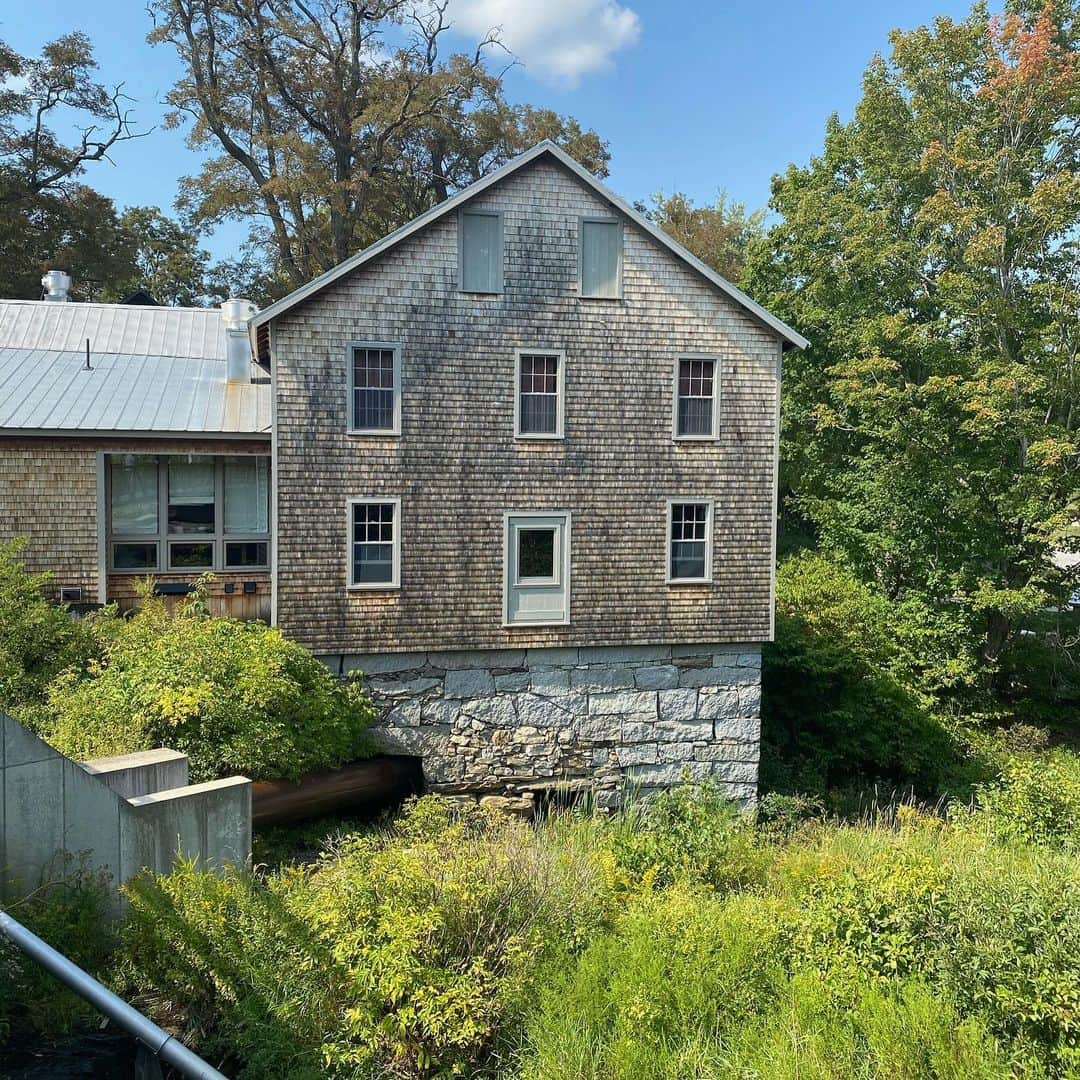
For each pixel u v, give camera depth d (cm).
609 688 1588
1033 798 1149
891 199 2530
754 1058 525
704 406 1589
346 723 1367
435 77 3253
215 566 1571
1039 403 2269
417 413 1464
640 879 852
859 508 2425
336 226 3300
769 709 2175
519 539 1522
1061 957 560
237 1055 555
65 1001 567
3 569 1195
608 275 1526
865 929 629
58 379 1602
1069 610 2509
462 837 816
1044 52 2138
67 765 682
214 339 1969
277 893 654
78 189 3161
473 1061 561
